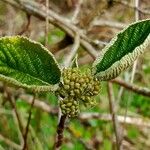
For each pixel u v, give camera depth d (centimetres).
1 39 21
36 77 23
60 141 28
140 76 110
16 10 83
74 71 23
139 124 110
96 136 113
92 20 77
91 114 97
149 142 116
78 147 105
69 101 23
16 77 23
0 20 79
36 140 77
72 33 73
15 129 97
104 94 112
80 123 110
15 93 91
